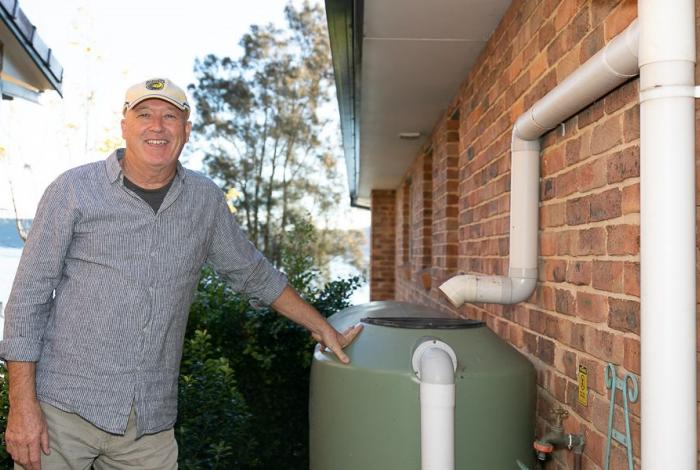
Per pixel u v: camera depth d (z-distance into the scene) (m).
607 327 1.95
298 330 3.67
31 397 1.87
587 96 1.95
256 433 3.68
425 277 6.23
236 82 20.09
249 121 20.00
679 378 1.48
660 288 1.49
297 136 20.02
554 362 2.40
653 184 1.51
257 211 19.44
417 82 4.51
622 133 1.86
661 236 1.49
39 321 1.89
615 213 1.90
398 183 11.16
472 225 3.88
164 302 1.98
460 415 2.09
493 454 2.12
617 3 1.88
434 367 1.97
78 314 1.91
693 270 1.49
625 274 1.83
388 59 4.00
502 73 3.23
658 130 1.50
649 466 1.52
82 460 1.95
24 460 1.86
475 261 3.78
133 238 1.93
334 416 2.20
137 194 1.96
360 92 4.77
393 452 2.08
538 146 2.56
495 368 2.15
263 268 2.30
